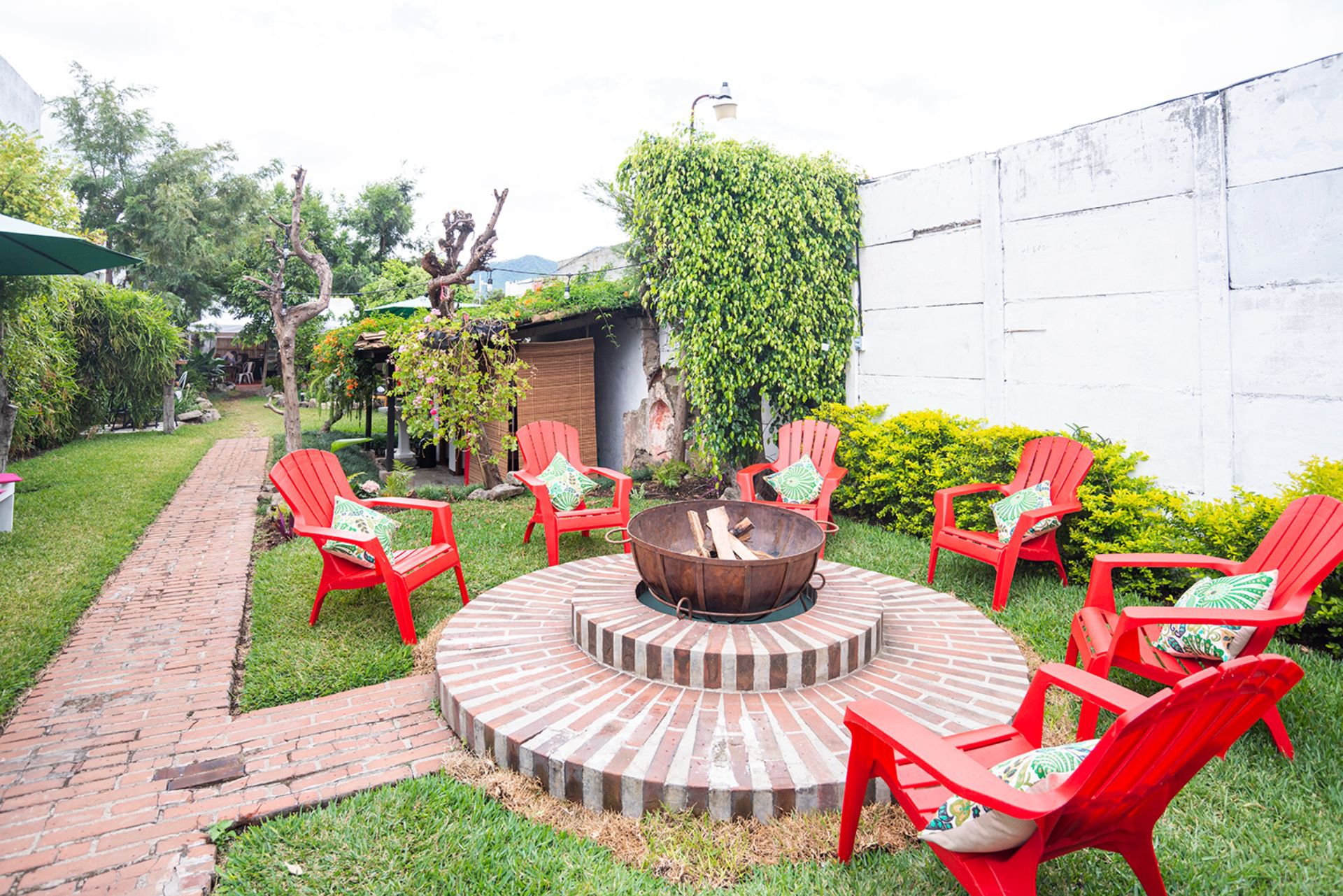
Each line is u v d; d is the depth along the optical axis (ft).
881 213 23.32
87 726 10.33
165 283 80.02
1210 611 8.70
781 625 10.80
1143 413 16.42
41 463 32.86
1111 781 5.27
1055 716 9.52
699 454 26.43
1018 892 5.45
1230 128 14.58
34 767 9.25
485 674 10.50
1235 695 5.28
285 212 81.20
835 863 7.15
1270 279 14.12
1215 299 14.94
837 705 9.43
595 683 10.14
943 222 21.12
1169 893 6.61
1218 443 15.08
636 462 29.76
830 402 24.59
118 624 14.39
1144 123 16.05
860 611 11.48
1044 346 18.49
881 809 7.86
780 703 9.48
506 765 8.79
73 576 16.80
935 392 21.76
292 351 29.48
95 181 80.64
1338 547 8.59
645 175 23.40
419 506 15.03
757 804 7.68
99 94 81.00
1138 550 13.82
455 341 25.18
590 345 29.45
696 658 9.84
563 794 8.25
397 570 13.23
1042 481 15.30
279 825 7.90
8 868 7.32
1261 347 14.34
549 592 13.97
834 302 24.03
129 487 27.66
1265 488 14.43
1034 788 5.57
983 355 20.03
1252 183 14.32
